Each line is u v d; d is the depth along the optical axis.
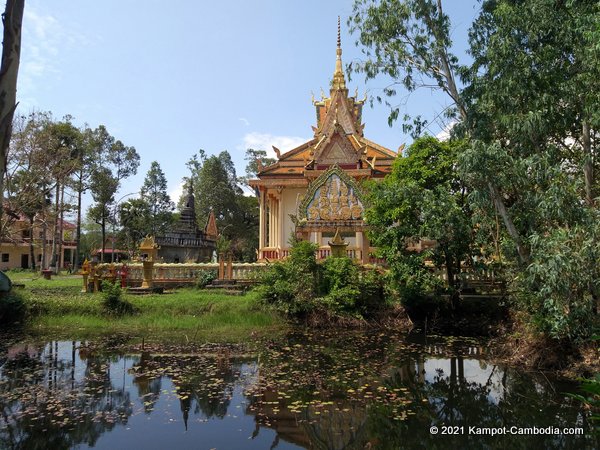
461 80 11.03
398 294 16.20
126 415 7.21
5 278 15.23
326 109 37.53
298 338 13.75
